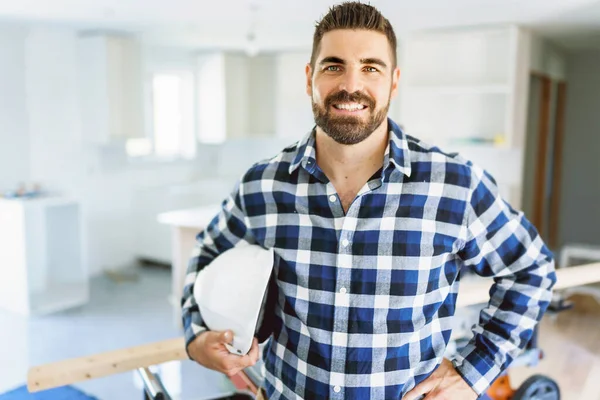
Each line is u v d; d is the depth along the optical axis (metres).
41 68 4.65
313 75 1.02
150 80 5.72
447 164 1.02
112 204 5.39
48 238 4.68
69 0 3.36
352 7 0.99
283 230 1.07
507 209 1.05
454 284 1.09
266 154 6.70
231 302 1.06
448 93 4.36
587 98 6.07
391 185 1.01
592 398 2.77
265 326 1.16
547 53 5.14
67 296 4.40
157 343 1.40
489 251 1.05
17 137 4.55
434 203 1.01
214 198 6.00
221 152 6.59
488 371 1.06
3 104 4.44
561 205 6.38
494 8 3.43
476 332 1.11
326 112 0.98
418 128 4.60
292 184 1.07
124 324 3.98
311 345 1.04
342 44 0.96
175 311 3.87
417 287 1.00
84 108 4.94
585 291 4.12
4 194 4.38
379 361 1.01
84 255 4.52
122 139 4.93
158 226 5.45
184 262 3.72
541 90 5.44
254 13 3.71
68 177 4.96
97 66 4.78
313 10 3.56
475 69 4.30
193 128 6.21
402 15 3.69
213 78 5.95
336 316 1.02
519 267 1.05
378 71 0.98
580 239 6.33
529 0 3.17
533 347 2.51
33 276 4.57
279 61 6.10
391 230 1.01
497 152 4.41
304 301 1.04
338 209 1.02
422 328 1.03
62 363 1.30
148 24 4.26
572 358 3.23
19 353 3.45
